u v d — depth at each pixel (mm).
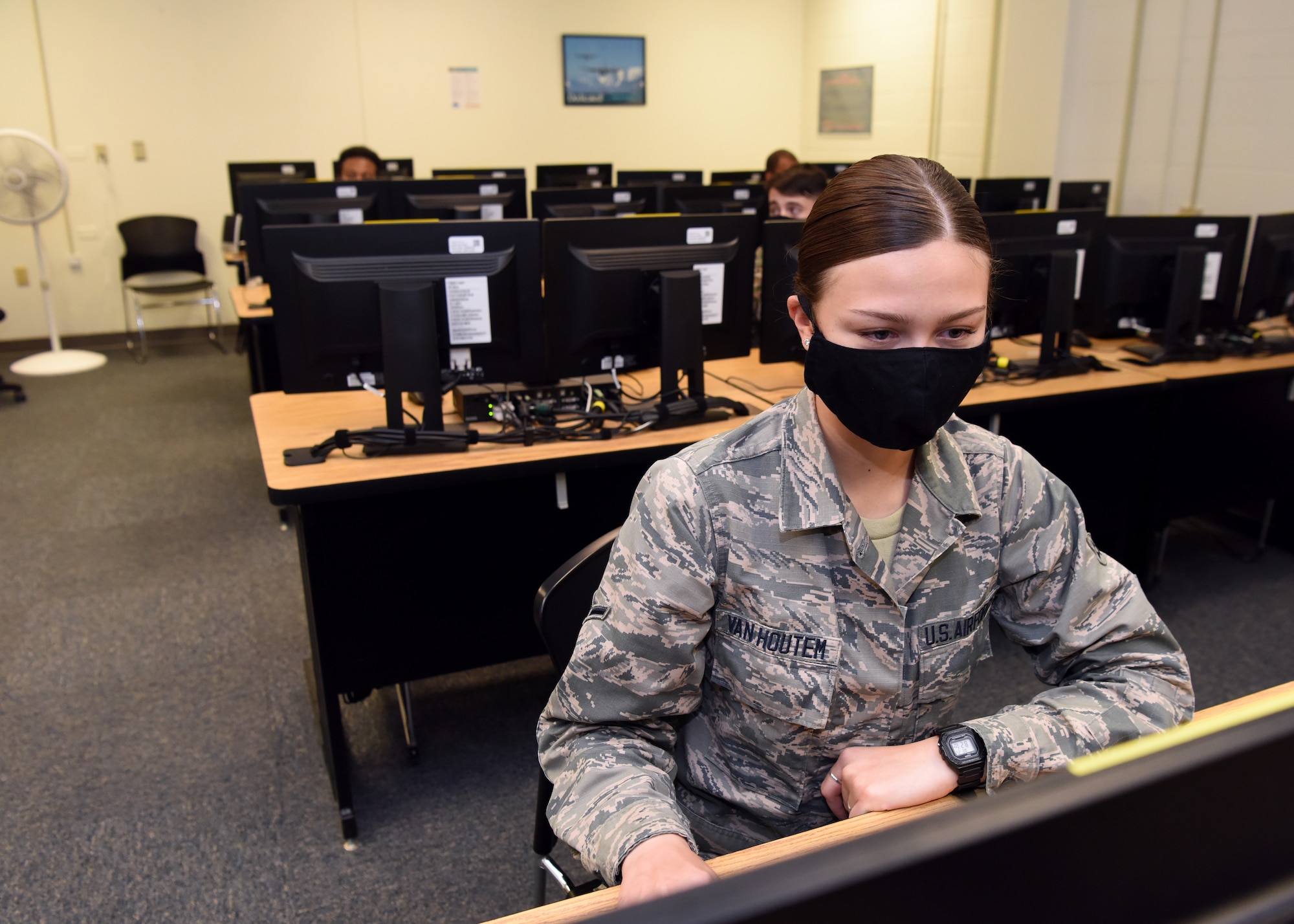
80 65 6156
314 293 1945
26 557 3227
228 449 4383
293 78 6668
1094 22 5574
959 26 6422
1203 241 2824
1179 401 2762
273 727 2301
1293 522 3197
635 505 871
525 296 2090
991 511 888
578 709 871
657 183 4992
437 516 1972
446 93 7078
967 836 270
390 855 1887
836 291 758
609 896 713
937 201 742
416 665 2033
